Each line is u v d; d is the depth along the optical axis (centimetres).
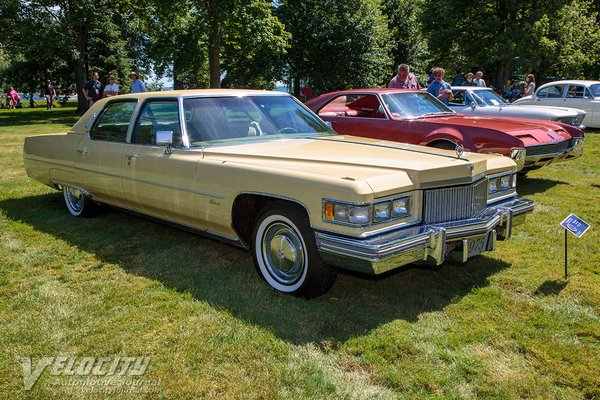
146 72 3300
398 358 285
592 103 1457
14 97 3538
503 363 280
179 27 2150
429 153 390
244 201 387
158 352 290
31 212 594
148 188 449
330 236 318
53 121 2103
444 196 347
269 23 2219
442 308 348
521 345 297
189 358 283
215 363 279
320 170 343
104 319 329
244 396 251
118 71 3067
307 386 257
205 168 396
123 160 473
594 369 273
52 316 333
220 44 2305
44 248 470
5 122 2052
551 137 685
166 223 466
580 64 2670
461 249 352
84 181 532
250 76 3009
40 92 3756
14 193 686
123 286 383
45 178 601
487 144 632
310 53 2892
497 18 2497
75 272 413
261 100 484
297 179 336
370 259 300
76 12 2414
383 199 315
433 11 2816
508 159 425
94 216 574
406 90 764
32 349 293
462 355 287
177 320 328
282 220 357
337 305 351
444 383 261
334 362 281
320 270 342
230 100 467
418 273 413
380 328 318
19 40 2355
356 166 347
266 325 321
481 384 261
